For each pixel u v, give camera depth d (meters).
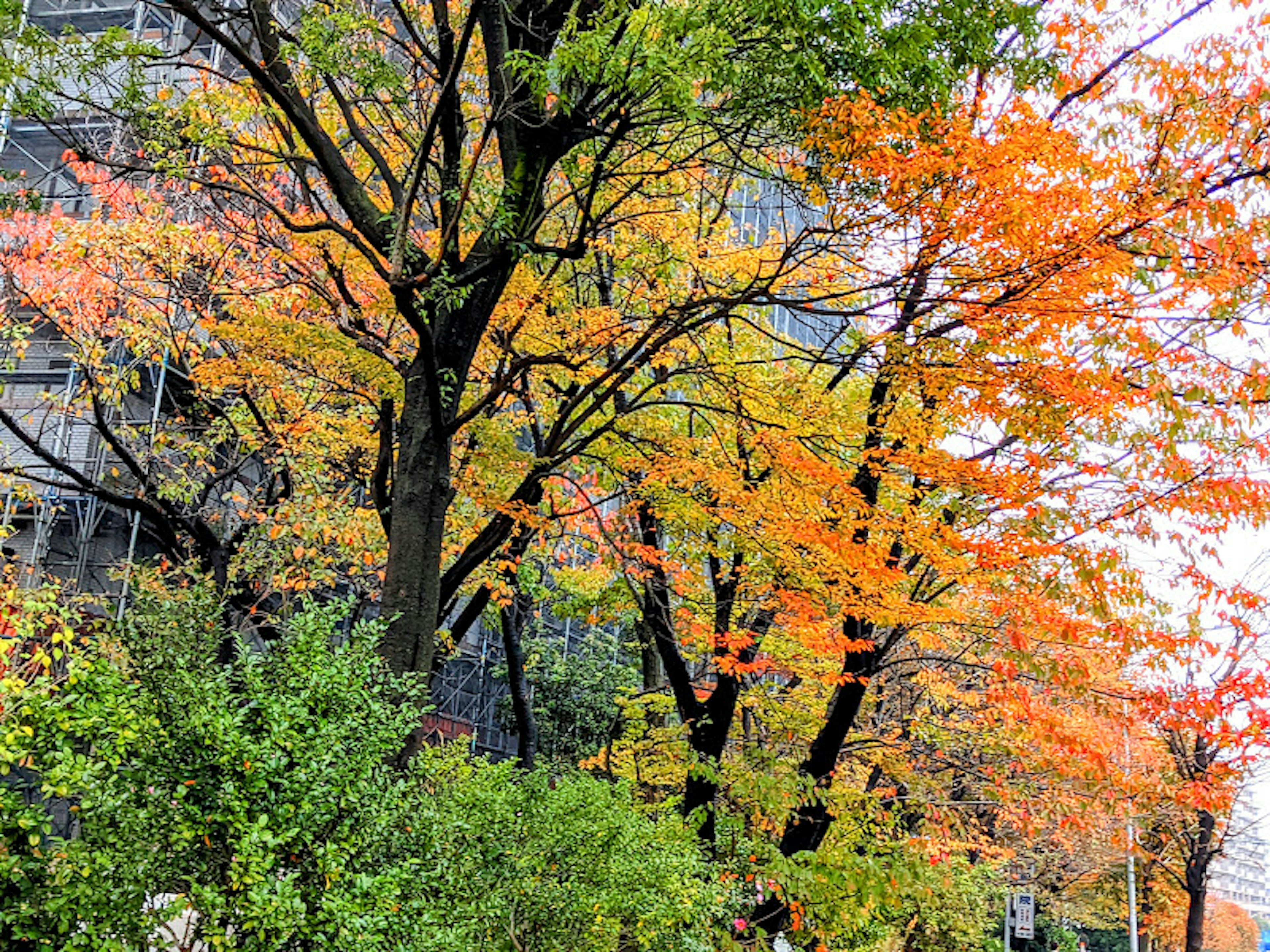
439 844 6.01
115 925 4.91
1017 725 10.58
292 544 13.09
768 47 7.37
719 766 10.78
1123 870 27.53
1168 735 13.59
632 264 10.38
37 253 12.66
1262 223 7.65
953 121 7.60
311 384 13.17
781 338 10.12
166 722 5.24
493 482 10.55
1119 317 7.37
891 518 8.45
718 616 11.22
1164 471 8.22
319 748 5.33
